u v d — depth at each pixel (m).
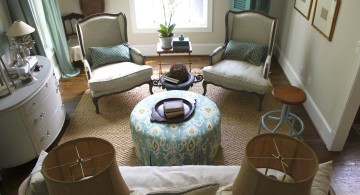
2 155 2.53
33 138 2.60
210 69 3.52
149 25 4.77
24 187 1.61
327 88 2.96
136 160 2.82
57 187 1.03
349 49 2.53
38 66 2.90
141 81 3.55
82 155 1.30
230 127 3.22
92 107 3.62
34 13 3.53
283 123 3.16
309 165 1.16
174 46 3.90
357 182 2.53
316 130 3.17
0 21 2.96
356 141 2.97
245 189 1.11
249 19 3.69
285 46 4.37
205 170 1.88
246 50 3.62
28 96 2.46
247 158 1.10
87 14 4.46
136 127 2.55
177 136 2.42
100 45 3.79
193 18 4.80
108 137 3.12
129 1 4.45
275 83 4.09
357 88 2.46
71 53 4.32
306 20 3.51
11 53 3.02
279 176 1.34
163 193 1.38
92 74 3.45
